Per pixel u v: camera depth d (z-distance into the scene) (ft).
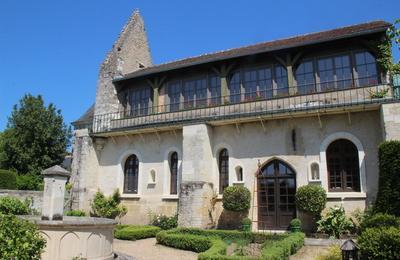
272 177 57.88
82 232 34.06
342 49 57.11
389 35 36.91
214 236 50.26
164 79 72.33
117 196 71.97
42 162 105.70
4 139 108.68
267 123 59.36
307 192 50.57
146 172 70.18
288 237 44.42
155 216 65.92
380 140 51.16
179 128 65.77
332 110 52.26
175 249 47.16
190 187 58.90
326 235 48.67
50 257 32.60
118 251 44.78
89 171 74.49
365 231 32.96
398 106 46.75
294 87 59.26
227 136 62.34
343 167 53.36
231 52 74.79
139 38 92.02
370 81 54.34
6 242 20.92
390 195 41.42
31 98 109.19
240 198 55.57
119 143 75.10
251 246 45.96
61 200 37.96
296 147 56.49
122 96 79.61
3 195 66.18
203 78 68.80
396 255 29.32
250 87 63.46
